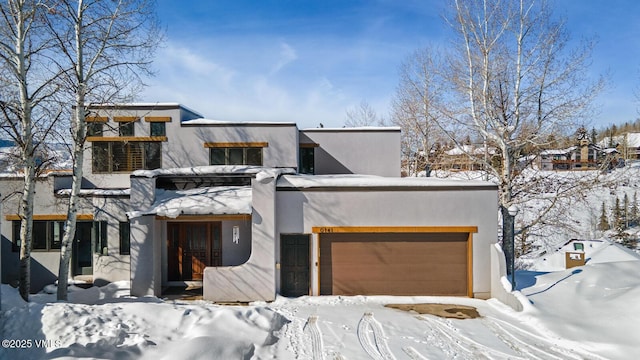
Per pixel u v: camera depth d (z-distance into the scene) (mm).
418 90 26578
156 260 13172
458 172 28531
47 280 14594
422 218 13062
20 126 11961
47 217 14625
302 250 13188
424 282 13141
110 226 14344
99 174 16297
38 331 7566
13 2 11219
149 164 16469
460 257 13195
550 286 12516
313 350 8555
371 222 13062
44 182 14641
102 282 14195
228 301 12453
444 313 11305
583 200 21672
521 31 17641
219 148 16703
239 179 14297
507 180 18219
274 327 9492
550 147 21219
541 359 8469
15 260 14641
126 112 16422
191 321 8719
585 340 9164
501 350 8875
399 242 13195
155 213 12359
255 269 12547
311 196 13094
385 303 12328
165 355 7367
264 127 16812
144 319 8484
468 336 9609
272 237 12617
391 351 8633
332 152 18984
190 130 16609
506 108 19062
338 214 13070
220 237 14477
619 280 12023
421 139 30172
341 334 9484
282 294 13078
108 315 8344
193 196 13375
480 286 12977
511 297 11789
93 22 12320
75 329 7652
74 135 13031
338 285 13141
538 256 26797
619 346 8758
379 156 19016
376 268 13172
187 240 14469
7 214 14562
